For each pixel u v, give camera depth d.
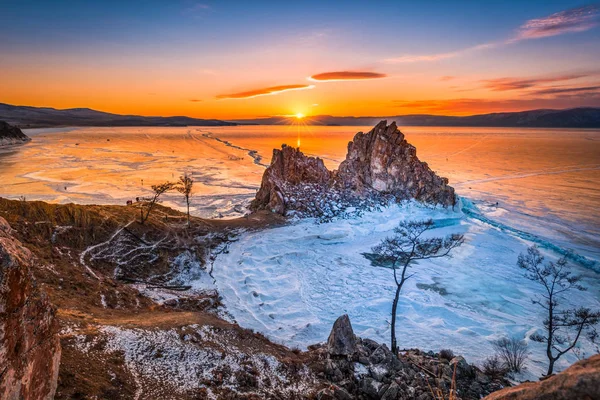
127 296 39.00
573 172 173.75
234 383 22.56
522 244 74.12
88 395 16.52
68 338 21.84
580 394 4.73
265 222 77.88
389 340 39.22
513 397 5.54
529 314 46.78
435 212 92.81
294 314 44.72
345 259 63.59
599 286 55.84
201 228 67.38
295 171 98.50
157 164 187.00
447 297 51.31
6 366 8.42
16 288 8.89
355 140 105.69
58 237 47.34
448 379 26.58
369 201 92.81
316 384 24.91
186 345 25.39
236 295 48.44
